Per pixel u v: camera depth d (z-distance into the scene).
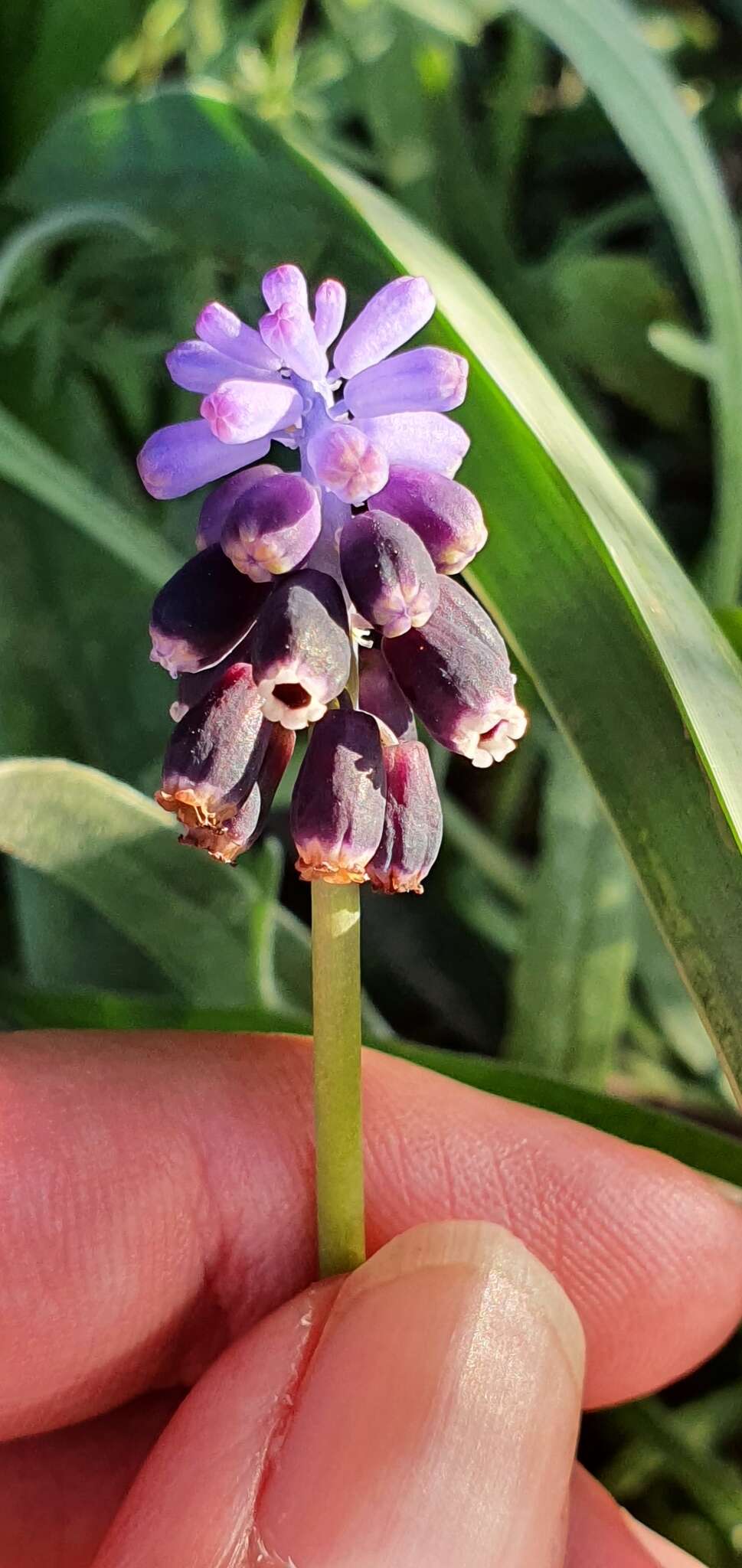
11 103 0.11
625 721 0.06
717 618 0.07
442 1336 0.07
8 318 0.11
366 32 0.11
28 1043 0.08
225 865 0.08
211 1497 0.06
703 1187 0.09
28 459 0.09
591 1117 0.07
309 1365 0.07
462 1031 0.10
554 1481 0.06
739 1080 0.06
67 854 0.07
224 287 0.11
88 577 0.10
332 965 0.06
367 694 0.06
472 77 0.13
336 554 0.05
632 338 0.11
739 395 0.09
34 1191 0.07
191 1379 0.08
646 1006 0.11
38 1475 0.08
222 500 0.05
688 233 0.09
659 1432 0.09
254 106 0.11
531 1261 0.07
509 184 0.12
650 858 0.06
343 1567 0.06
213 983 0.08
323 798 0.05
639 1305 0.08
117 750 0.10
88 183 0.09
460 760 0.12
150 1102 0.08
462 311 0.07
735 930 0.06
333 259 0.08
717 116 0.13
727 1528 0.09
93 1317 0.07
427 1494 0.06
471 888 0.11
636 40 0.09
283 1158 0.08
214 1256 0.08
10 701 0.10
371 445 0.05
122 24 0.10
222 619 0.05
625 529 0.06
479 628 0.05
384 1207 0.08
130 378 0.11
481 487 0.07
